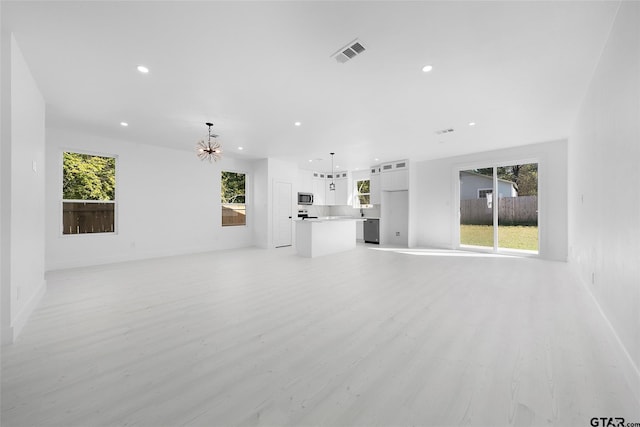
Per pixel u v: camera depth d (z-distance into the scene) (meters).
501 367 1.80
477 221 6.90
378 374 1.74
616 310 2.08
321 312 2.79
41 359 1.92
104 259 5.34
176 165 6.39
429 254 6.34
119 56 2.56
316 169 9.28
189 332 2.35
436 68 2.77
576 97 3.44
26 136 2.66
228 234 7.43
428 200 7.54
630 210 1.83
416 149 6.30
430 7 1.95
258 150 6.52
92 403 1.48
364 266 5.02
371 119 4.27
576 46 2.40
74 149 4.98
